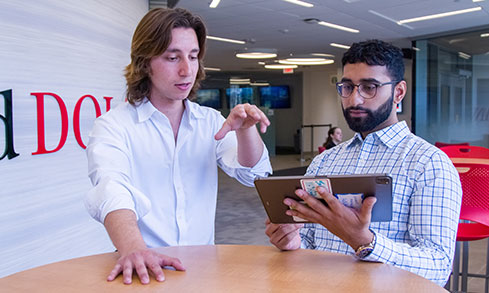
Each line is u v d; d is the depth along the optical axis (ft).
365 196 4.11
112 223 4.40
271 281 3.96
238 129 5.54
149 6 18.54
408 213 5.67
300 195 4.22
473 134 34.32
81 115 10.99
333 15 27.78
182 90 5.49
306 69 62.75
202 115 6.14
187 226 5.98
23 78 8.88
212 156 6.26
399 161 5.84
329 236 6.31
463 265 11.05
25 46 8.93
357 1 24.50
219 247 5.11
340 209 4.15
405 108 46.73
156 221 5.80
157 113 5.74
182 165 6.01
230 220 22.06
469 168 9.53
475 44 33.68
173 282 3.93
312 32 33.60
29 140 9.03
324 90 64.44
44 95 9.46
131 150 5.66
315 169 7.10
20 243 8.77
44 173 9.48
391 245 4.60
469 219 9.75
